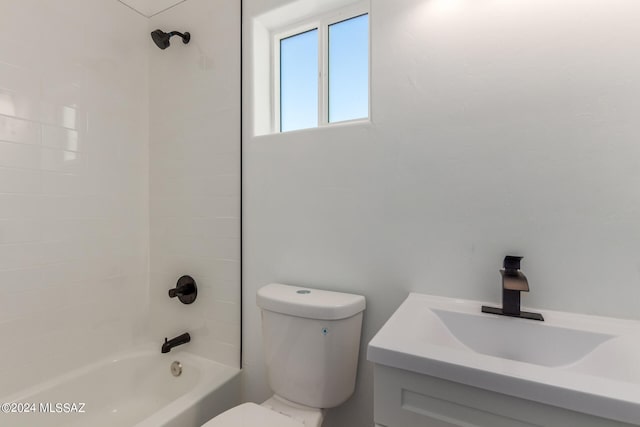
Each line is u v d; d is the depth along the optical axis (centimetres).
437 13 106
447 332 91
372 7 116
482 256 99
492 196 97
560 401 53
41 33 135
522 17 94
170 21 169
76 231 148
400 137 111
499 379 58
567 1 88
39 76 134
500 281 97
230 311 150
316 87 148
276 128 153
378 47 115
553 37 90
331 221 125
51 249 139
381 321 115
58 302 141
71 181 146
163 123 172
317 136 127
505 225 96
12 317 127
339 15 138
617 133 83
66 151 144
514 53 94
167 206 171
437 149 105
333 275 124
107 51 160
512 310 87
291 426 96
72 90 146
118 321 164
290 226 134
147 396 161
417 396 67
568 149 88
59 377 140
